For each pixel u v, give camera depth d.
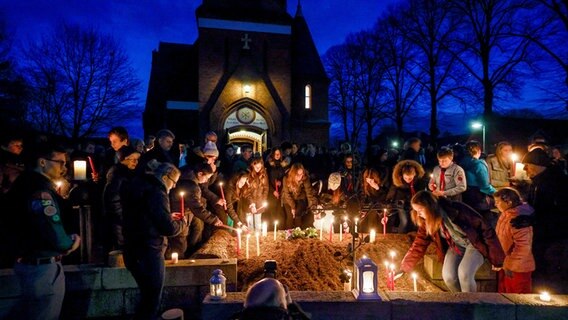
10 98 23.69
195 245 5.67
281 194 7.71
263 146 23.50
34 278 3.09
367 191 6.62
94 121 29.69
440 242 4.45
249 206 6.96
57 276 3.24
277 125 23.61
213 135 8.01
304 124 25.12
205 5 23.59
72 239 3.25
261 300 2.20
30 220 3.03
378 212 6.57
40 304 3.13
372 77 32.59
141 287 3.57
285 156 8.97
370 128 32.75
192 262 4.51
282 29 23.98
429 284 4.98
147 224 3.51
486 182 5.80
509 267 4.23
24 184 3.11
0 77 23.22
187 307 4.40
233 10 23.73
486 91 21.86
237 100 23.20
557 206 4.66
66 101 28.89
